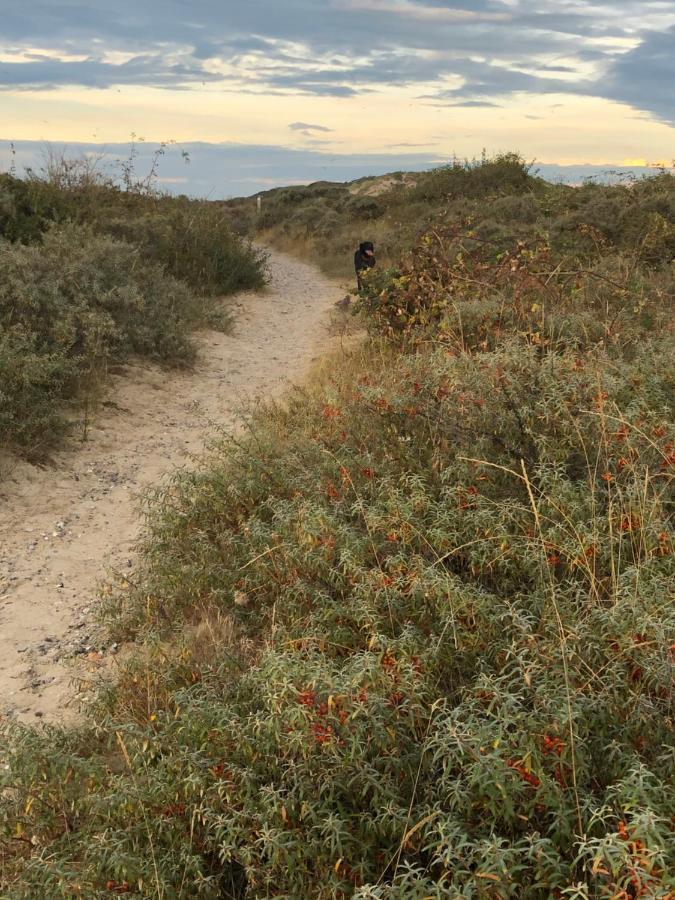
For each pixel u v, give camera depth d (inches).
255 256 755.4
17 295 380.2
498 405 214.2
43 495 277.9
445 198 1077.8
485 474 192.7
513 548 154.8
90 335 390.9
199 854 109.1
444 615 136.5
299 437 263.6
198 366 461.4
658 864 81.0
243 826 108.2
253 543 193.2
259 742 116.3
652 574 138.2
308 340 548.1
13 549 239.9
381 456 223.8
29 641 192.2
